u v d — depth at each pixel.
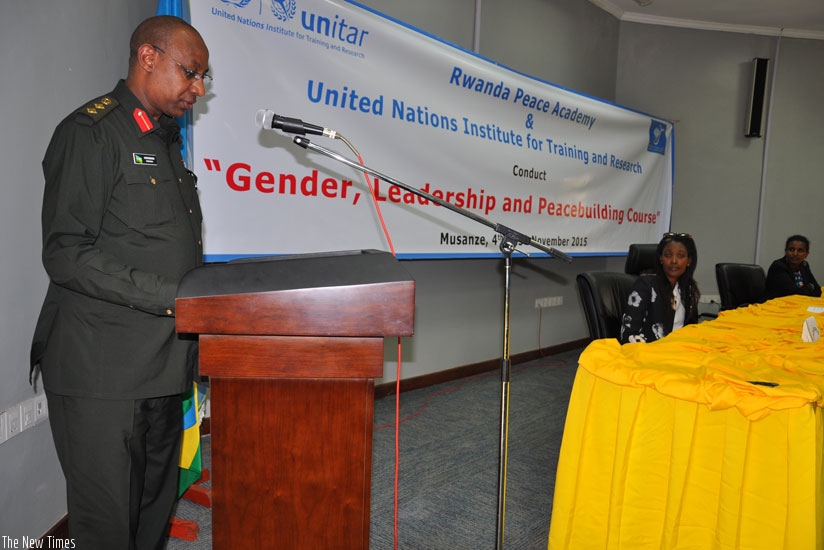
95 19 1.84
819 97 5.86
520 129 3.67
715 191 5.75
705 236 5.77
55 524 1.71
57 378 1.18
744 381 1.25
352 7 2.64
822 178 5.93
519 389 3.71
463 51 3.21
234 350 0.90
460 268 3.90
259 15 2.30
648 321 2.33
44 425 1.66
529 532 1.93
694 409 1.24
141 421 1.26
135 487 1.27
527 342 4.54
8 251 1.48
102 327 1.18
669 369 1.38
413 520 1.99
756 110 5.61
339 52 2.61
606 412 1.37
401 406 3.30
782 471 1.15
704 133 5.67
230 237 2.30
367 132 2.77
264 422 0.92
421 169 3.06
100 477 1.20
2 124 1.44
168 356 1.25
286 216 2.48
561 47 4.64
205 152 2.19
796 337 2.00
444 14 3.62
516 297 4.39
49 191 1.11
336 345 0.90
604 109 4.35
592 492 1.40
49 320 1.22
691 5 5.14
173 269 1.24
